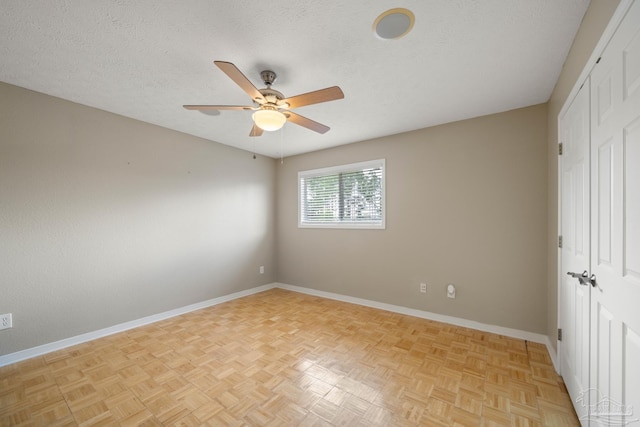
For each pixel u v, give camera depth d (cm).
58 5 132
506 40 159
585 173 140
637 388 90
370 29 150
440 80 204
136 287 282
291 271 431
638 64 88
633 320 93
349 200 373
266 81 193
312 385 181
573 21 143
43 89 219
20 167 216
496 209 264
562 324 189
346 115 270
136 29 150
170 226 311
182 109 257
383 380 187
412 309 313
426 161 304
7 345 209
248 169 405
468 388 177
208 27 148
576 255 157
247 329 275
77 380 187
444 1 130
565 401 165
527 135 250
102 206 260
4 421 149
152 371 198
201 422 148
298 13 138
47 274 228
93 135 254
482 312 271
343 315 315
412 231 313
